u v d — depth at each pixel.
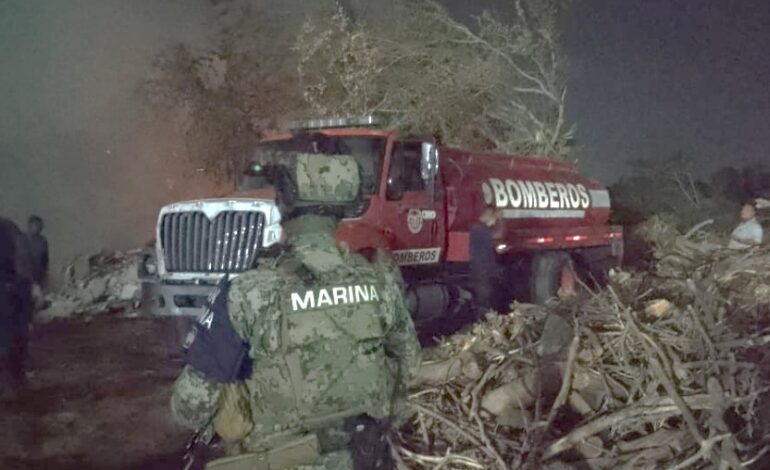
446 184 10.33
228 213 9.25
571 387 6.12
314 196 3.41
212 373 3.12
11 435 7.45
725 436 5.08
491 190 11.01
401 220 9.58
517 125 18.05
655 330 6.68
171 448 7.19
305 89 17.52
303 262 3.30
